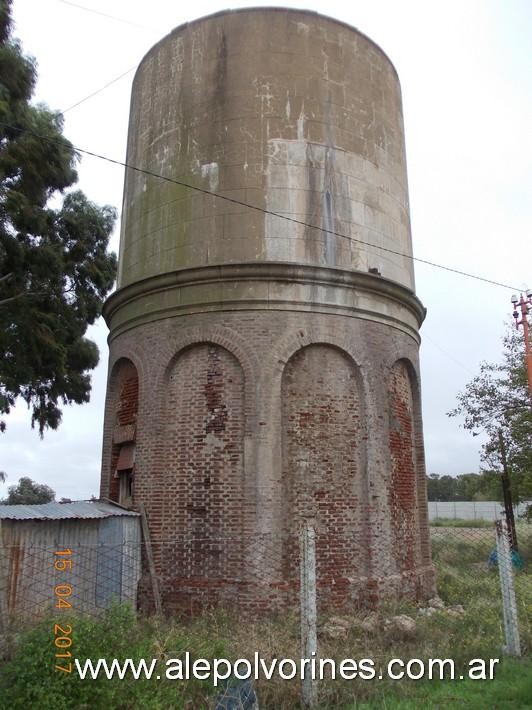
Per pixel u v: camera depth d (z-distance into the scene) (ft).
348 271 45.65
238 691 20.68
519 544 84.89
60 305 68.80
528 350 73.46
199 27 50.98
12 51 49.44
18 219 56.39
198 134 48.57
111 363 52.08
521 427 82.64
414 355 51.96
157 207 49.65
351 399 44.96
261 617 38.63
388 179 52.01
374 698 22.47
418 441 51.26
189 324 45.24
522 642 28.19
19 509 39.27
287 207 46.11
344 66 50.62
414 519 48.24
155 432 44.60
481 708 21.39
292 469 42.34
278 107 47.70
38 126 54.08
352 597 41.09
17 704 17.80
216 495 42.06
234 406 43.24
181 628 32.76
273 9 49.65
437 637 30.78
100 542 39.86
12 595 34.50
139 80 55.62
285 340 43.60
